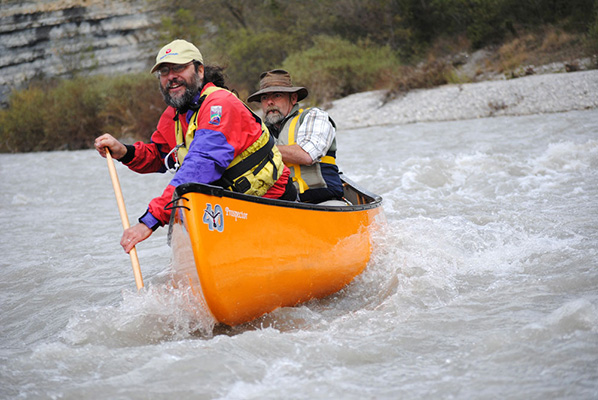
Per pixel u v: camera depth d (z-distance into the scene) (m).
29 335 6.41
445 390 4.35
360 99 31.66
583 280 6.29
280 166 6.48
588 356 4.59
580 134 18.06
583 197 10.57
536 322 5.19
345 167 16.38
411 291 6.47
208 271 5.44
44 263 9.25
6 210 14.37
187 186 5.35
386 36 41.97
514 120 23.14
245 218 5.73
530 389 4.26
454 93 28.53
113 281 8.20
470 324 5.50
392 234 8.25
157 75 6.38
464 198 11.55
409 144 20.03
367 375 4.67
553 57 32.38
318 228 6.49
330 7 44.62
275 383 4.59
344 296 6.97
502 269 7.15
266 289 5.98
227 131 5.89
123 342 5.71
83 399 4.50
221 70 6.62
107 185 17.58
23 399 4.54
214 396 4.45
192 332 5.95
